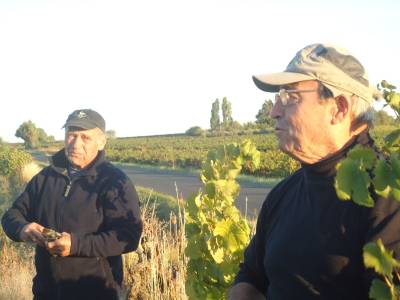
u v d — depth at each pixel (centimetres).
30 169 2639
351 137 207
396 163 137
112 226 349
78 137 356
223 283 304
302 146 207
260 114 9562
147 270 516
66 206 356
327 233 195
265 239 241
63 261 346
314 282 197
